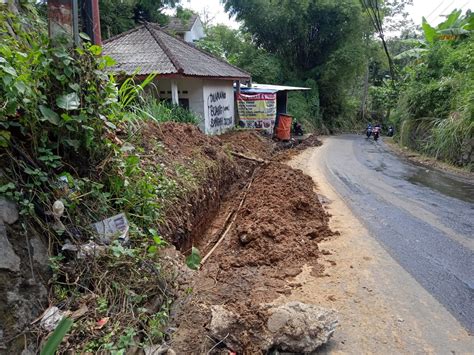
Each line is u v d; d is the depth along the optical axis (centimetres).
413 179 1066
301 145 1886
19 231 268
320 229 615
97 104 356
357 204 791
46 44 322
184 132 833
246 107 1681
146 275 326
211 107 1370
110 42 1333
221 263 487
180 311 320
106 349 247
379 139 2375
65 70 322
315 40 2881
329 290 425
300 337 307
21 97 286
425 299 409
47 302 267
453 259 514
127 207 382
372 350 323
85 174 356
